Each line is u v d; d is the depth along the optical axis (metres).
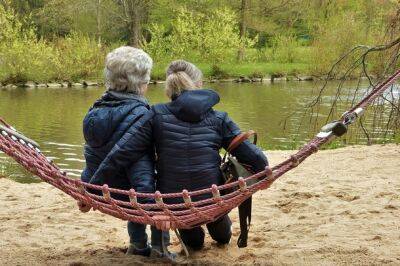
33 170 4.55
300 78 44.94
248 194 4.65
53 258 5.50
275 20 55.72
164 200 4.93
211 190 4.55
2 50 40.47
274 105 28.27
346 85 34.66
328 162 10.68
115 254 5.57
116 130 4.95
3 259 5.48
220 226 5.54
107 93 5.09
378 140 15.69
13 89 38.62
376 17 32.62
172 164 4.94
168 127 4.97
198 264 5.18
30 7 60.50
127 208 4.96
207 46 47.09
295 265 5.13
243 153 4.96
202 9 53.56
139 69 5.06
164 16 56.88
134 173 4.93
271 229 6.36
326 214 6.86
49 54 41.56
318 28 47.19
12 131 4.89
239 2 54.69
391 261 5.14
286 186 8.55
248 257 5.38
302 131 20.09
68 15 55.25
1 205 7.75
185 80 5.07
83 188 4.58
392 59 13.61
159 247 5.38
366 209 6.89
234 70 46.28
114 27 56.53
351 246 5.55
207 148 4.96
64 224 6.78
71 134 19.86
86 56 42.91
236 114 25.23
